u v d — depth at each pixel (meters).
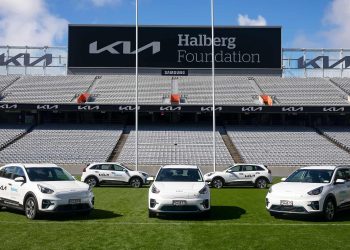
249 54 51.97
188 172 14.20
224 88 50.22
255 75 52.06
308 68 54.50
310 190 12.27
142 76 54.19
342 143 41.69
